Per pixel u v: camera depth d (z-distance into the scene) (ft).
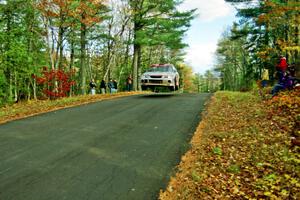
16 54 74.13
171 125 34.73
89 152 25.85
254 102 46.09
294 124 32.01
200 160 24.34
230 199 18.97
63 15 71.72
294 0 69.77
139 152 25.96
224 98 53.88
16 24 81.35
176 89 75.10
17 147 27.04
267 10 88.48
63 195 18.54
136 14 96.63
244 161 24.49
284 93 45.68
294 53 81.00
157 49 169.48
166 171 22.24
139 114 40.88
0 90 78.38
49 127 34.22
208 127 33.65
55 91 71.05
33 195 18.48
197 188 19.94
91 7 77.51
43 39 87.35
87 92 131.03
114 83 91.40
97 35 100.58
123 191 19.20
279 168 23.08
